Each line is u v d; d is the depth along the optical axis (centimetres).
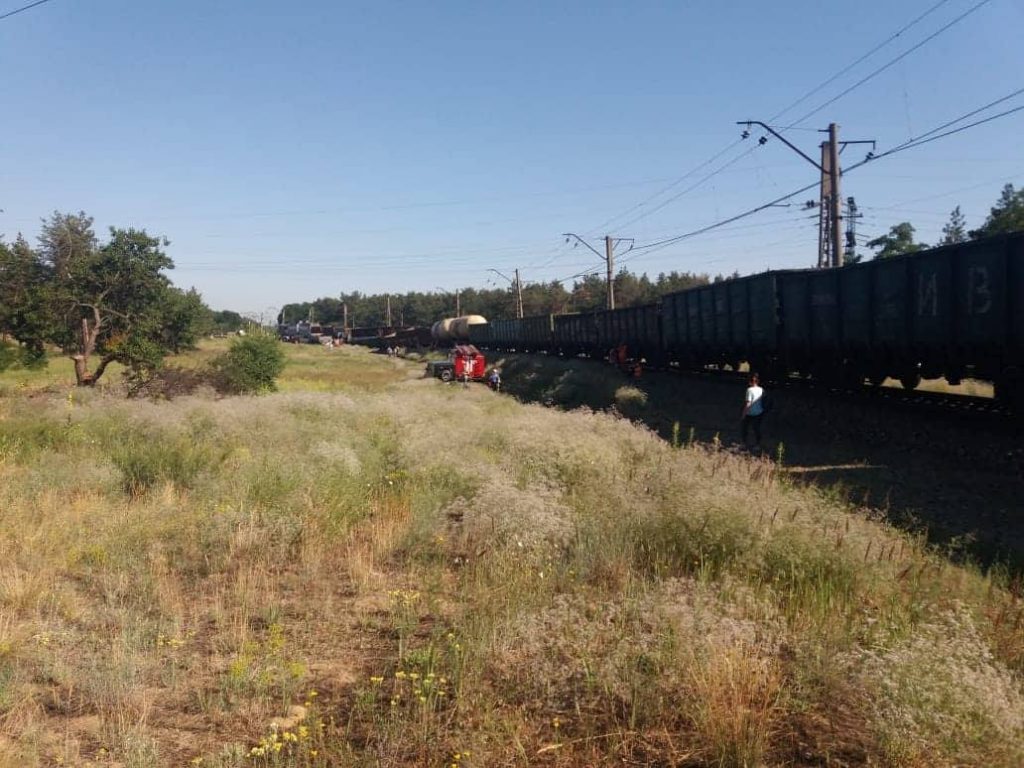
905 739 348
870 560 621
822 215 2445
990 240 1295
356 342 9919
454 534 805
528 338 5284
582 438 1134
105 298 2742
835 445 1510
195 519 823
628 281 8512
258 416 1580
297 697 438
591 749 374
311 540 771
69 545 740
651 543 672
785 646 488
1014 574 696
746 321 2261
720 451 1251
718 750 362
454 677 443
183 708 425
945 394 1641
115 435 1429
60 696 437
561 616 495
